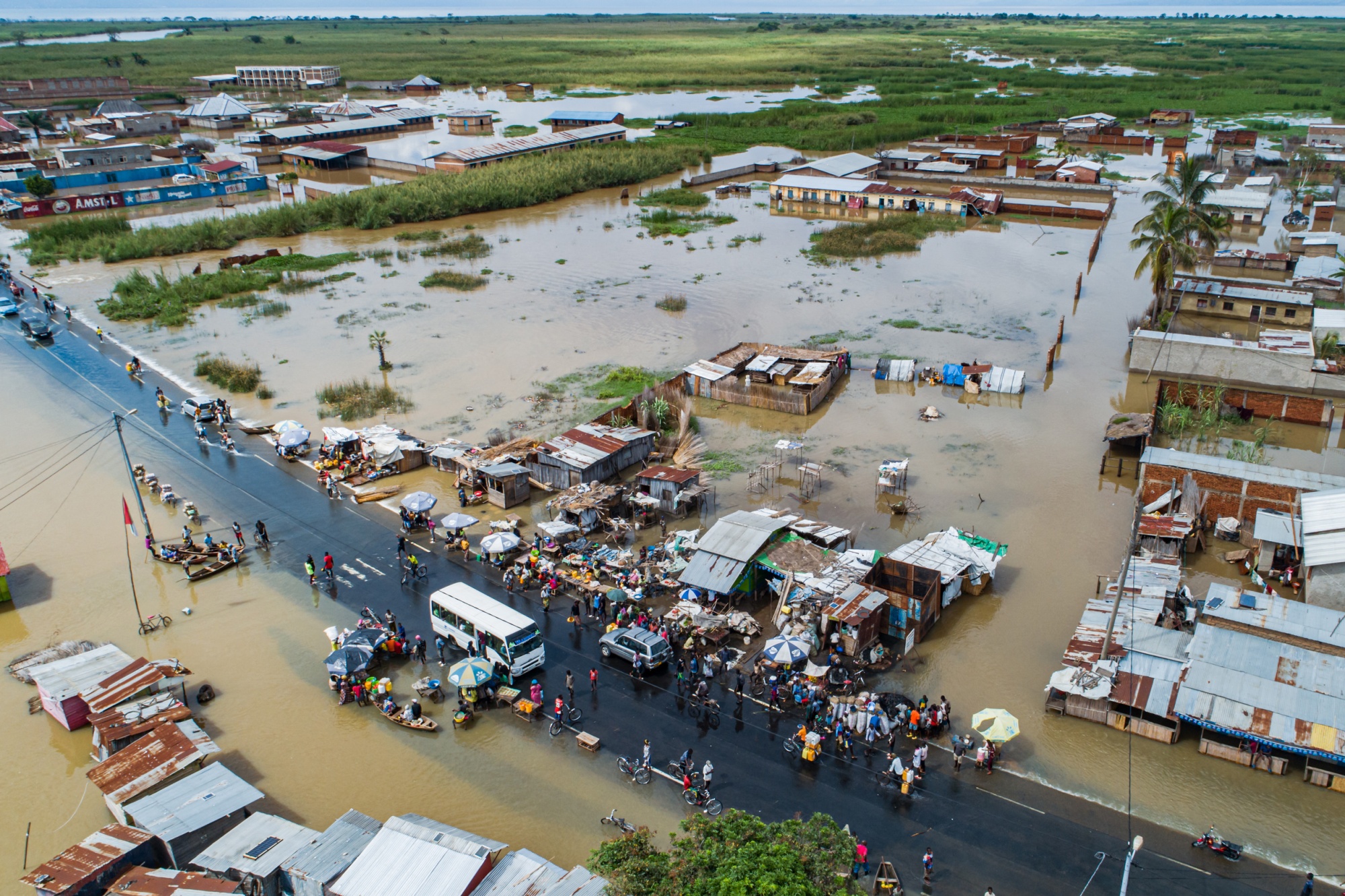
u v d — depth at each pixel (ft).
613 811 116.78
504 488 194.59
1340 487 168.76
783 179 493.77
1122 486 199.31
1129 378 258.57
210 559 178.70
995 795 118.73
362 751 129.49
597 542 182.60
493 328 305.94
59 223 428.56
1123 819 114.42
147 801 113.39
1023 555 174.29
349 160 602.03
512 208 489.67
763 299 331.16
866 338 292.20
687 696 139.74
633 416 227.61
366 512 197.06
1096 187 489.67
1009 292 336.49
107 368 278.46
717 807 116.78
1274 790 118.11
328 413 244.01
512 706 138.10
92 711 130.62
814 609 149.89
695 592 160.35
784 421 236.84
